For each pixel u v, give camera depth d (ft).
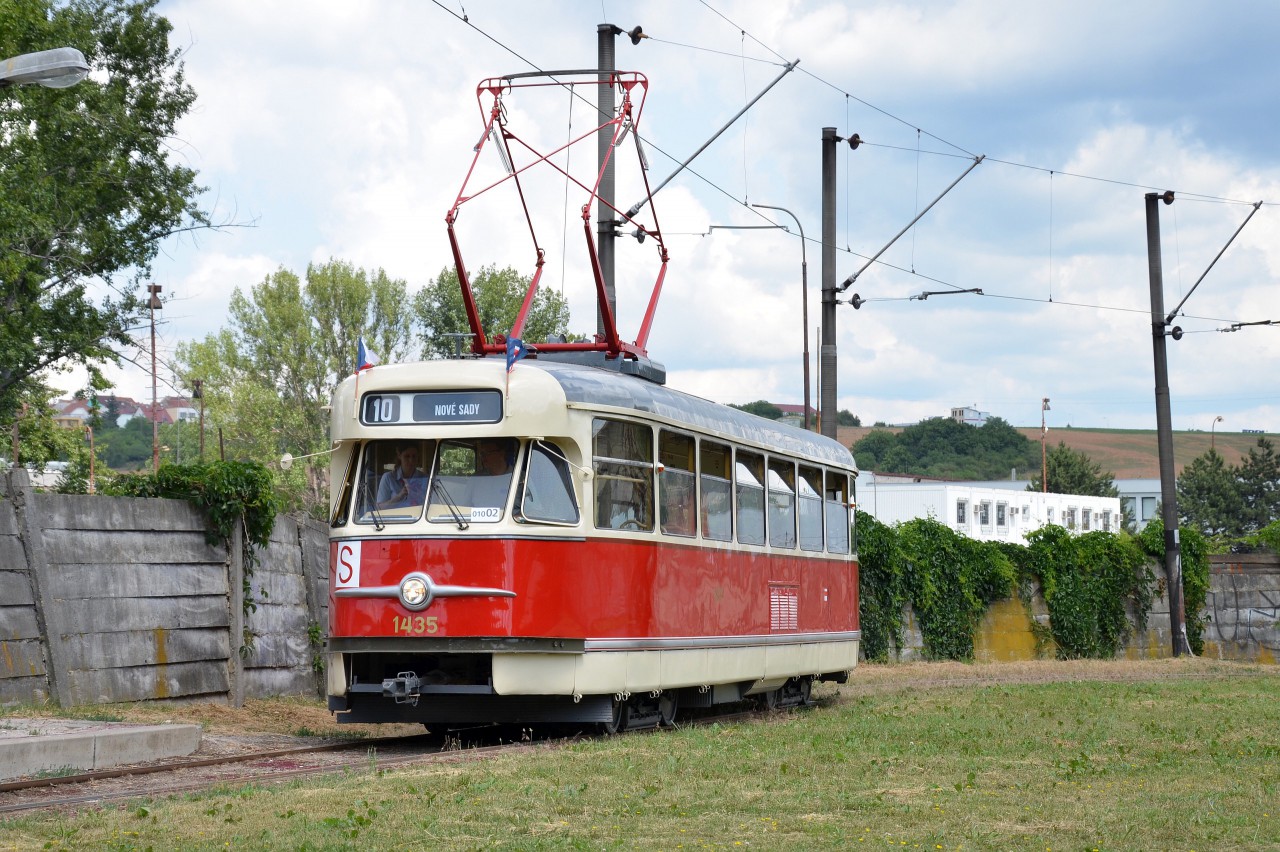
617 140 58.65
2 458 122.11
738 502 58.70
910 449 489.26
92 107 114.83
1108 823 28.99
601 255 73.46
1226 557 134.00
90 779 36.24
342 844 26.08
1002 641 118.52
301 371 217.36
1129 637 127.75
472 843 26.45
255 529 58.90
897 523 112.68
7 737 37.78
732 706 67.36
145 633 53.11
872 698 69.92
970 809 30.76
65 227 109.50
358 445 48.14
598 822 29.01
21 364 114.62
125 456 357.41
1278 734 48.88
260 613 60.64
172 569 54.85
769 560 61.77
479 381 47.09
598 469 48.26
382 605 46.34
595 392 48.55
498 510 46.19
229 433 211.20
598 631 47.57
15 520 48.24
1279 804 31.48
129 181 117.70
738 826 28.60
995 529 274.16
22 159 107.24
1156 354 126.93
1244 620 132.98
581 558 47.24
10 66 47.60
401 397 47.60
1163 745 44.65
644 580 50.14
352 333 220.02
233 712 55.06
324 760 41.65
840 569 71.51
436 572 46.03
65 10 115.75
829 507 70.49
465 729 54.08
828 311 99.14
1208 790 33.86
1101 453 525.34
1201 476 364.17
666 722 54.13
